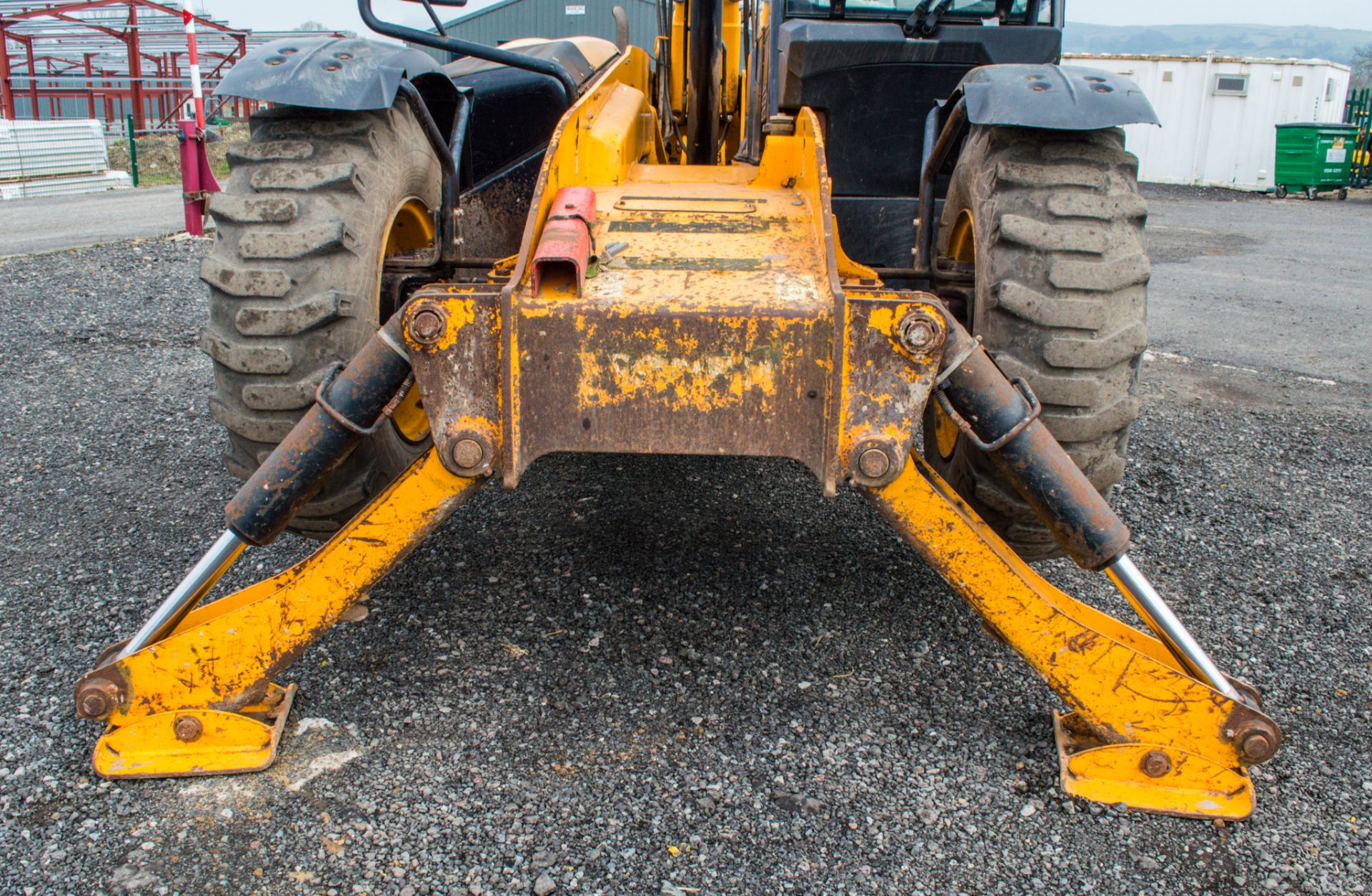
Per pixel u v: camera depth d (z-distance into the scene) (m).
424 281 3.15
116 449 4.55
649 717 2.53
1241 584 3.40
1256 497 4.23
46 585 3.20
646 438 2.14
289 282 2.50
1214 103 21.70
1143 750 2.28
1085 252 2.47
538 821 2.17
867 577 3.30
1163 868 2.09
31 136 18.94
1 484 4.11
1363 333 7.63
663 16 5.55
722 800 2.24
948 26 3.70
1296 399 5.80
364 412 2.19
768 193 2.97
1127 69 22.17
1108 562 2.25
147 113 41.00
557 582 3.22
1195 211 17.00
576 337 2.09
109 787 2.25
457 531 3.60
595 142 3.17
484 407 2.13
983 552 2.24
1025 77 2.69
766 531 3.64
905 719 2.55
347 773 2.31
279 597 2.28
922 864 2.08
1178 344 7.17
